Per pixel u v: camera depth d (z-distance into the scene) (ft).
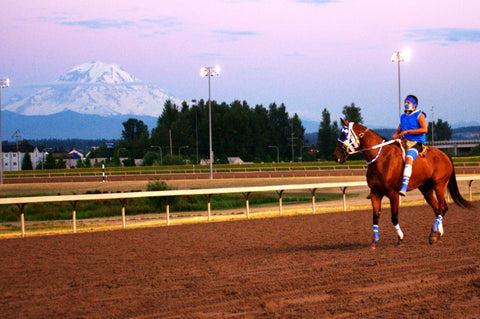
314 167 197.57
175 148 381.19
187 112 390.01
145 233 43.93
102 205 94.43
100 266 27.45
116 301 19.08
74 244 37.81
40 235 45.96
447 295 18.81
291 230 42.68
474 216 48.26
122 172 214.90
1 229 56.29
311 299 18.57
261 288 20.20
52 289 21.76
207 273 23.84
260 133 392.06
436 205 32.73
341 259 26.30
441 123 468.34
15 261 30.25
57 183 167.12
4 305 19.19
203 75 163.32
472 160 185.47
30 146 471.21
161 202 91.66
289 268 24.29
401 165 30.25
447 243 31.07
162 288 20.95
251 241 36.40
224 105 389.19
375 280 21.15
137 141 414.82
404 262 24.85
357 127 30.58
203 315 16.87
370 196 31.01
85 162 343.05
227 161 338.95
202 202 101.04
